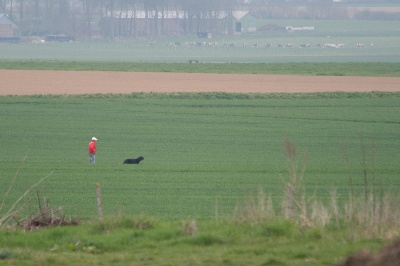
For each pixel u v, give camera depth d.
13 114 78.06
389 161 52.00
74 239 22.05
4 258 19.62
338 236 22.08
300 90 97.75
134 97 91.25
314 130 69.06
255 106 85.25
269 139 64.19
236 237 22.31
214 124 73.12
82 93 94.25
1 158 53.06
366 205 23.73
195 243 21.80
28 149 58.03
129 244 21.81
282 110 82.12
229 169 48.34
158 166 49.69
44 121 73.88
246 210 25.09
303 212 23.73
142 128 70.50
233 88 99.75
